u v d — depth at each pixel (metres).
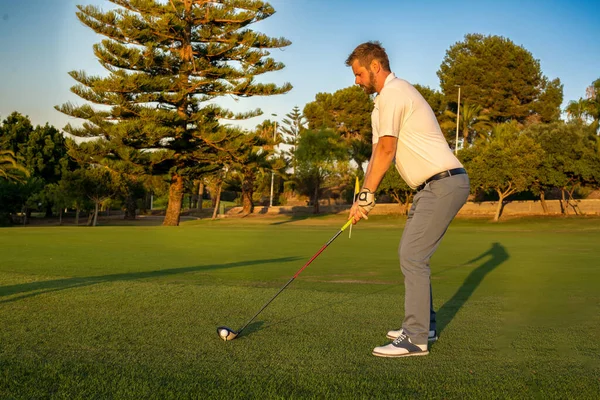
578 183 36.12
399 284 6.44
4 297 4.77
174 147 29.84
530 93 50.19
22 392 2.36
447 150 3.31
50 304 4.45
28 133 50.78
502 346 3.25
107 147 28.62
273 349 3.11
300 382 2.52
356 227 29.14
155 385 2.46
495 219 35.28
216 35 30.23
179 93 28.55
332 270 8.12
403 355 3.02
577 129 37.25
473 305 4.76
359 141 53.38
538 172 35.12
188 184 60.41
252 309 4.34
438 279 7.11
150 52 27.58
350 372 2.69
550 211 39.19
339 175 47.00
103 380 2.53
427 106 3.32
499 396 2.36
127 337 3.37
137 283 5.75
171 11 28.03
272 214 48.12
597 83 43.94
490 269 8.39
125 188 44.97
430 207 3.24
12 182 43.25
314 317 4.05
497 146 35.34
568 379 2.59
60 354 2.97
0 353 2.98
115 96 27.03
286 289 5.53
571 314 4.30
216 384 2.48
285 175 47.97
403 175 3.42
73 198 43.56
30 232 17.98
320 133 46.66
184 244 13.53
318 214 46.19
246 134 30.00
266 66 30.20
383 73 3.39
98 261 8.98
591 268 8.43
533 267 8.76
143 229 21.73
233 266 8.60
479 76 49.91
